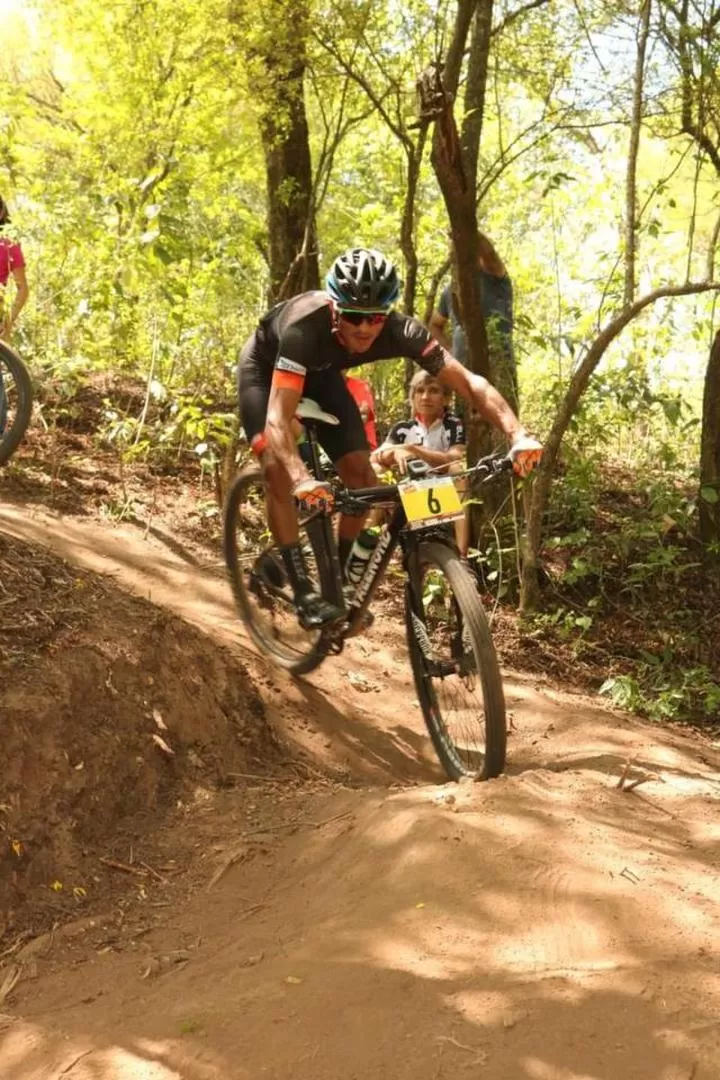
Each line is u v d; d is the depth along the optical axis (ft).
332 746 14.71
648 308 26.48
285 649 15.94
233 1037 8.27
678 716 18.26
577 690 18.66
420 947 9.11
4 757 11.47
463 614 12.39
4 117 35.17
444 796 11.57
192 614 16.75
